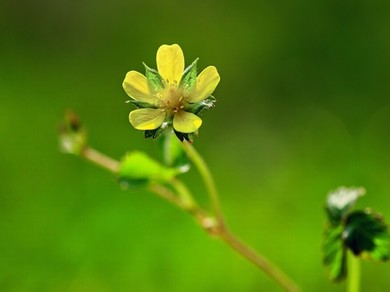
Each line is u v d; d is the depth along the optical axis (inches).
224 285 13.2
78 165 16.0
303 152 17.3
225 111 19.2
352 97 18.8
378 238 6.9
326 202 7.1
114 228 14.4
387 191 15.2
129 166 7.4
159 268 13.6
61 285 13.6
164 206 14.6
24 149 16.9
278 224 14.8
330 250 7.1
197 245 13.8
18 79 19.6
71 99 18.9
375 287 12.8
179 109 5.9
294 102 19.2
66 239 14.4
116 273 13.6
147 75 5.9
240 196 15.9
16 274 13.9
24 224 14.9
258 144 18.0
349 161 16.4
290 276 13.5
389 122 17.7
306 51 20.2
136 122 5.9
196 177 16.1
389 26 20.1
